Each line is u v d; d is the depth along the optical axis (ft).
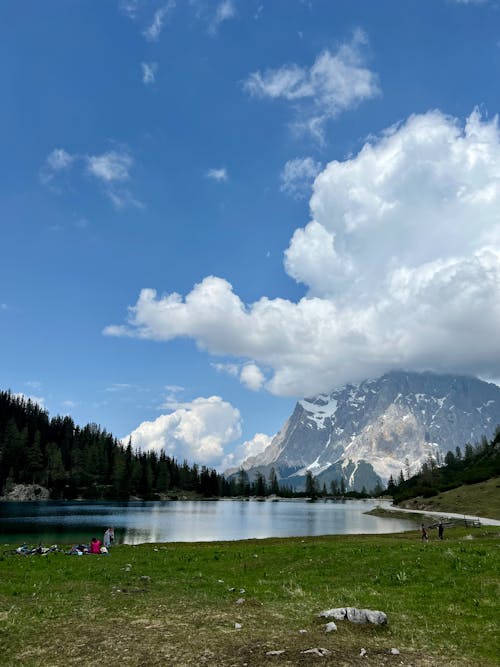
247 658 43.21
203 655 44.42
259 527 360.07
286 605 66.54
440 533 198.08
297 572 98.73
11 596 73.56
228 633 51.52
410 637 51.34
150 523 384.68
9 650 48.21
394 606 65.87
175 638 50.06
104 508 617.62
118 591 77.20
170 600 69.92
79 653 46.70
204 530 328.70
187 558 123.54
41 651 47.70
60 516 452.76
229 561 116.88
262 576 95.66
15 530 314.96
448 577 82.12
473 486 508.12
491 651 47.03
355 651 45.52
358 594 74.43
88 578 92.02
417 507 517.96
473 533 210.79
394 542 160.56
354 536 237.04
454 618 59.16
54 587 81.35
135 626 55.26
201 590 79.25
